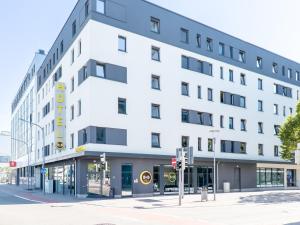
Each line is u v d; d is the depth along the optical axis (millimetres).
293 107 52438
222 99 41906
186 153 25562
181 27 38406
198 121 38781
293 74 53438
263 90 47656
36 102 57375
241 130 43625
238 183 42469
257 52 47469
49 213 19062
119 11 33469
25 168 69188
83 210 20703
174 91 36719
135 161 32750
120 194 31250
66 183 37625
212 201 26438
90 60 31047
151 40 35469
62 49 41219
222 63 42281
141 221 15680
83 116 32062
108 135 31328
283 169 50031
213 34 41781
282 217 17188
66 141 37469
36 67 59000
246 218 16828
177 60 37438
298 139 38031
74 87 35344
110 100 31875
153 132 34469
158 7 36562
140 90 34000
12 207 22844
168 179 35000
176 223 15070
